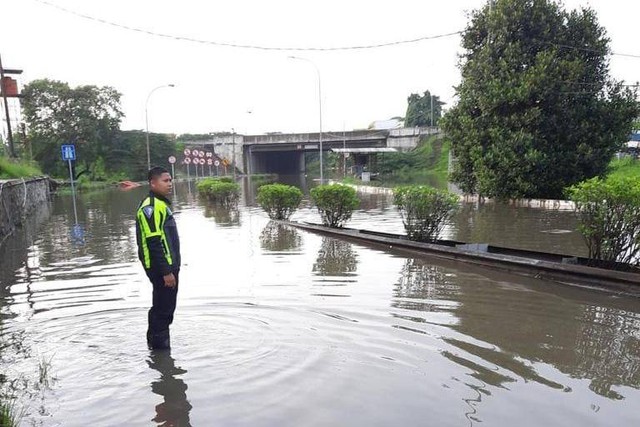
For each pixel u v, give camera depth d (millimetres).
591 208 7488
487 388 3875
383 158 56594
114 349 4715
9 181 14938
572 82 20000
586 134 20672
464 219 15539
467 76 22547
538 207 19594
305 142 63938
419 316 5648
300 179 57406
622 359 4445
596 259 7449
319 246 10531
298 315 5660
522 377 4078
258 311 5809
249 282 7270
